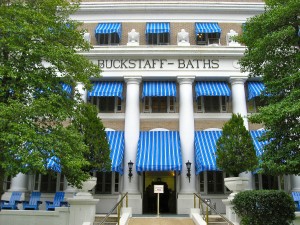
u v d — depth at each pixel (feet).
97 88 84.02
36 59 48.83
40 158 42.04
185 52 84.74
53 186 81.30
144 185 82.79
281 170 43.52
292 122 44.29
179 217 65.05
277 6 49.01
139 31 90.53
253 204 47.62
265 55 48.96
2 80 48.44
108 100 87.45
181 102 83.92
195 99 86.43
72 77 53.47
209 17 91.35
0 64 47.26
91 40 89.71
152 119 85.61
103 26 89.61
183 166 79.66
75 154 47.52
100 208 79.71
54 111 48.08
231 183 58.03
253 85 85.66
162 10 91.35
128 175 78.95
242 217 49.16
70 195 76.79
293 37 47.60
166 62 85.56
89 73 53.47
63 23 53.21
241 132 58.13
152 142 80.59
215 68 85.15
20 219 59.00
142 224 57.16
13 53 48.73
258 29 50.19
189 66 85.25
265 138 47.03
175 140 81.20
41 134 46.42
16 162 42.73
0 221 58.95
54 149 45.09
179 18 91.30
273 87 48.11
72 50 50.60
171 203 81.51
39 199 75.72
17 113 43.29
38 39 49.26
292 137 44.86
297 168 43.47
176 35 89.92
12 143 42.24
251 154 57.06
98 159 59.31
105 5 90.84
